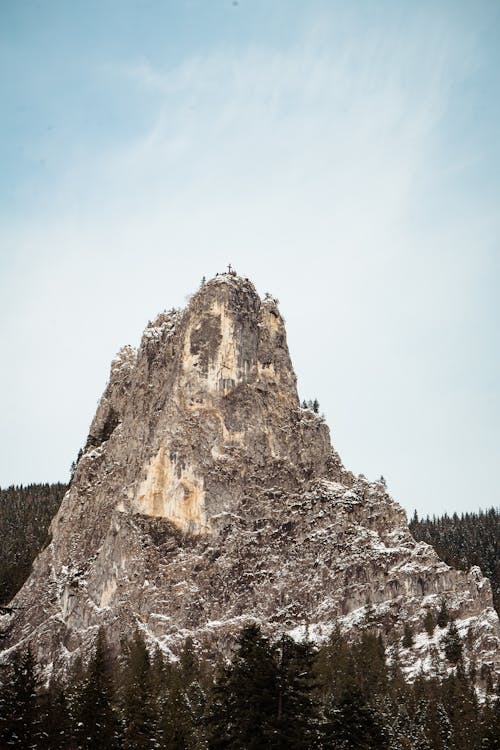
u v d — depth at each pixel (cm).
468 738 10562
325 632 14975
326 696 11650
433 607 14962
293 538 16912
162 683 12469
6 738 8044
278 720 7138
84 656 15025
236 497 17412
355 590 15550
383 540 16588
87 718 8750
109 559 16625
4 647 16562
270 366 19600
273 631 15262
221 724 7619
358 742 7662
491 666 13512
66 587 16838
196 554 16462
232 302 19638
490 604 14788
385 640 14650
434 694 12238
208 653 14712
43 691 13650
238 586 16000
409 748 10162
